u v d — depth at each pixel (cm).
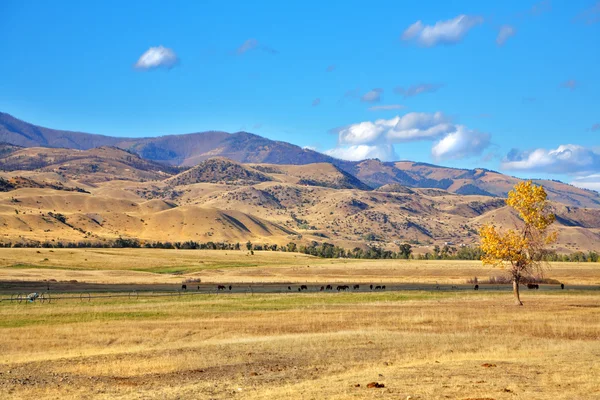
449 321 5409
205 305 7369
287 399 2288
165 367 3256
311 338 4312
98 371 3159
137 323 5509
